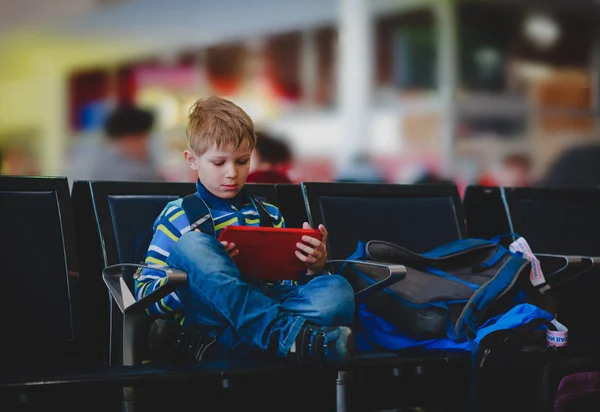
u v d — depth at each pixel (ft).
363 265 7.80
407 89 26.21
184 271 6.64
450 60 26.68
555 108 27.91
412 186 9.51
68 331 7.61
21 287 7.49
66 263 7.73
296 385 8.32
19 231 7.60
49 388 5.98
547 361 7.66
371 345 7.95
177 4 22.76
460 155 25.95
